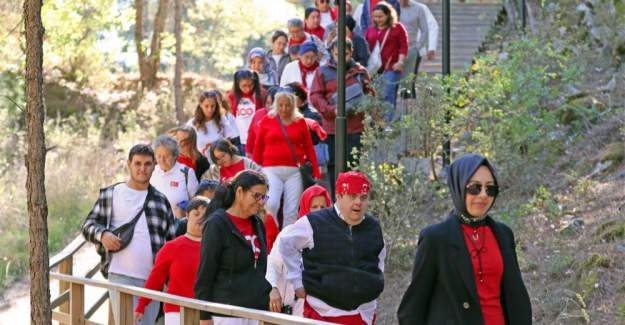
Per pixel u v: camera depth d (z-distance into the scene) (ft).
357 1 185.16
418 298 29.91
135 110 127.75
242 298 36.91
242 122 72.74
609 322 44.60
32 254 34.47
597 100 69.00
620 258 49.03
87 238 45.03
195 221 41.81
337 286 36.17
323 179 69.21
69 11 112.16
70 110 126.11
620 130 63.16
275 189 60.08
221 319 36.94
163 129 122.01
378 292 36.91
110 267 45.27
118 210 45.34
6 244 83.51
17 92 108.58
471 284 29.19
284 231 37.11
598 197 57.98
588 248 51.65
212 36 164.14
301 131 60.44
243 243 37.01
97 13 120.26
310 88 74.49
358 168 57.88
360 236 36.83
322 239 36.65
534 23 92.58
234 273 37.04
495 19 116.16
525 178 62.64
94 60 137.49
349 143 67.51
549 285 49.80
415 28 88.58
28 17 34.32
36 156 34.37
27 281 77.71
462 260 29.32
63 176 95.20
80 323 46.29
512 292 29.68
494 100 63.00
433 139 61.31
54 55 121.49
